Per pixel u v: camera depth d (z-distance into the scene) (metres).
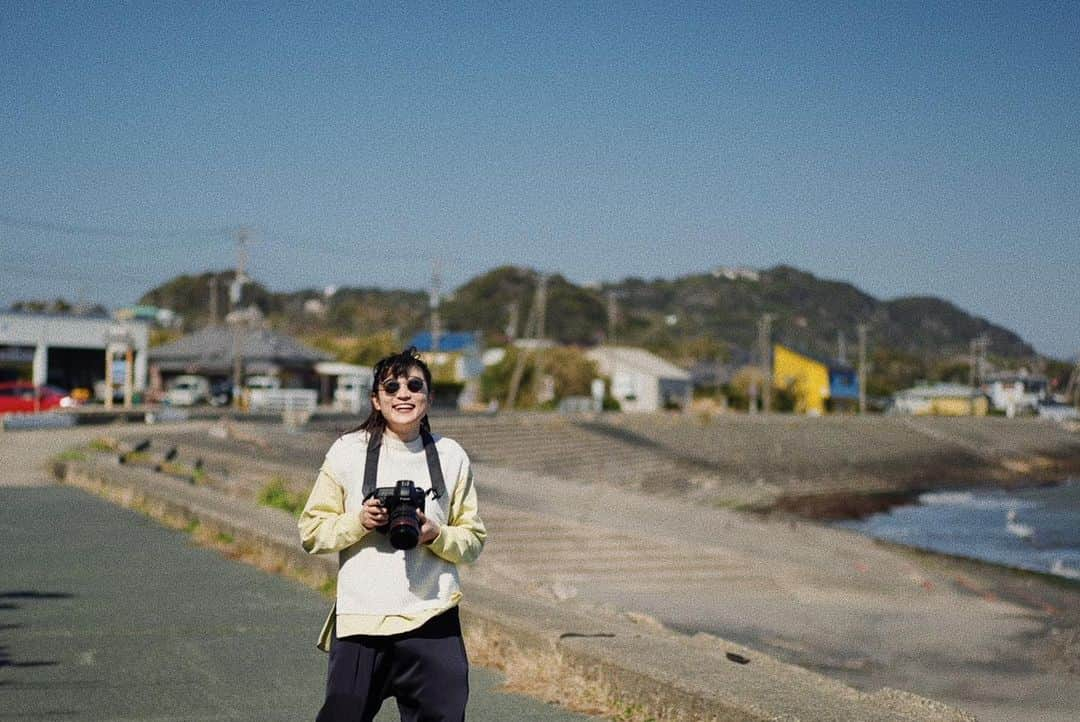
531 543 22.02
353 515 4.15
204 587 10.53
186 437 38.09
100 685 6.89
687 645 7.18
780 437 80.81
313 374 81.00
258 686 6.90
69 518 16.02
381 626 4.14
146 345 70.62
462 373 97.19
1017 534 42.81
